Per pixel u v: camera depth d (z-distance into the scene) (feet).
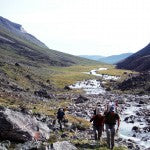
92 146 81.41
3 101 194.70
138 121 191.42
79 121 156.76
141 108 259.80
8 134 82.64
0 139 82.12
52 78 578.25
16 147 76.79
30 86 358.43
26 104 207.72
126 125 177.47
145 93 386.93
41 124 98.53
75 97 346.33
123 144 108.17
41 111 166.91
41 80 442.09
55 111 185.57
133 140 132.16
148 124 179.52
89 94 397.19
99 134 92.12
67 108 230.07
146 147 115.34
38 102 249.55
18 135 82.94
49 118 138.31
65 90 439.63
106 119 81.41
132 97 356.59
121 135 146.30
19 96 251.19
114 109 81.82
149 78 444.55
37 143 78.18
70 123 137.69
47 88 403.95
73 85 526.57
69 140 96.48
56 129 119.65
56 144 72.84
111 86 507.71
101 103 286.87
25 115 92.84
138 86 429.79
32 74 449.48
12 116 86.53
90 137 111.96
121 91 431.02
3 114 84.07
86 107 248.52
